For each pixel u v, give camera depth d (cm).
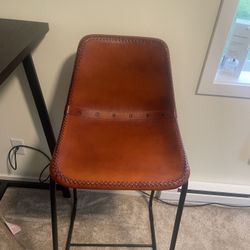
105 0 103
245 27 111
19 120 136
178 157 93
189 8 104
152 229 134
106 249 128
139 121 112
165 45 104
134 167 89
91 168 87
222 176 154
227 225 144
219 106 127
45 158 150
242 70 128
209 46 111
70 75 121
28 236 131
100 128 107
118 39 104
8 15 107
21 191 152
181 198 90
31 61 106
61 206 146
